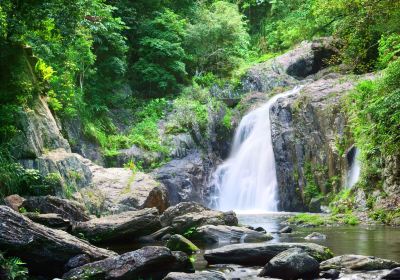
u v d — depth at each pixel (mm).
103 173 18297
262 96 28203
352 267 7723
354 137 19484
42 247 7895
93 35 26188
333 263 7879
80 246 8172
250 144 26094
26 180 13969
